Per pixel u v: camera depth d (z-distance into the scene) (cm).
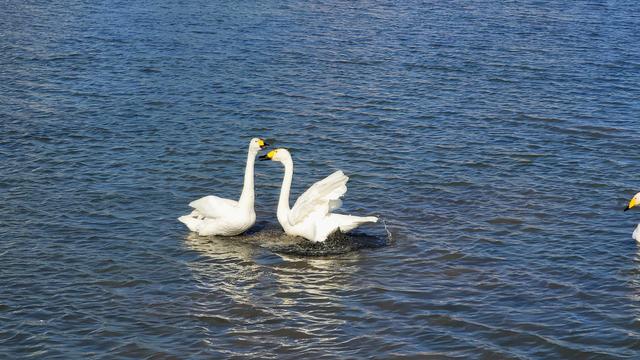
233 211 1992
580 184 2375
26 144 2619
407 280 1798
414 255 1917
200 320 1634
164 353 1520
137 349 1530
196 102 3098
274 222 2119
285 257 1906
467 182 2373
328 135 2772
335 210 2169
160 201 2219
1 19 4356
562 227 2083
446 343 1555
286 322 1628
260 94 3212
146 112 2970
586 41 4178
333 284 1780
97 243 1958
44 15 4478
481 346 1543
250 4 4909
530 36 4262
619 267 1859
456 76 3519
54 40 3953
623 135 2814
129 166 2459
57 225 2047
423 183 2366
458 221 2111
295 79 3425
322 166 2506
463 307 1681
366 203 2222
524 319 1634
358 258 1900
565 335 1580
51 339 1559
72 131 2748
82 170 2416
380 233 2036
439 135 2789
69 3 4803
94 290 1741
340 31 4284
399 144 2695
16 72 3428
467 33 4300
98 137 2702
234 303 1698
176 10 4697
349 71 3559
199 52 3809
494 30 4378
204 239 1995
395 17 4647
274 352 1528
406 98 3203
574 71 3628
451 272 1836
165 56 3725
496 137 2778
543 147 2686
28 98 3095
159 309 1672
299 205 1964
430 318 1641
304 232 1980
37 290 1733
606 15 4800
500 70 3625
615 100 3225
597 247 1966
